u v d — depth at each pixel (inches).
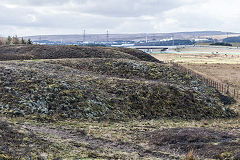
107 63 2273.6
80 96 1259.8
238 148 753.6
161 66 2369.6
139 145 825.5
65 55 2910.9
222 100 1863.9
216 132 962.7
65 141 758.5
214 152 734.5
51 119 1010.1
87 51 3125.0
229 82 2674.7
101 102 1279.5
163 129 1023.0
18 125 837.8
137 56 3558.1
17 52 3014.3
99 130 956.6
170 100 1482.5
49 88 1253.1
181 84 2050.9
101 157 669.3
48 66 1819.6
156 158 709.3
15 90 1164.5
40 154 609.3
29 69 1512.1
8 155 556.1
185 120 1330.0
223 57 6318.9
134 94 1440.7
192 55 7047.2
